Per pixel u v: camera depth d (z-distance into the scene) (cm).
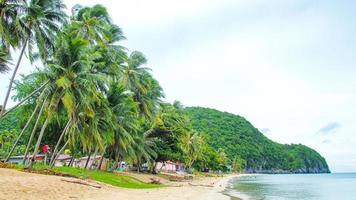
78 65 3372
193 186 5019
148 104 5909
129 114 4912
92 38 4262
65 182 2541
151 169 7175
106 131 4328
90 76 3444
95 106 4147
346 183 8456
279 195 4169
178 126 6656
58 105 3709
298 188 5984
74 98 3325
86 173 3628
